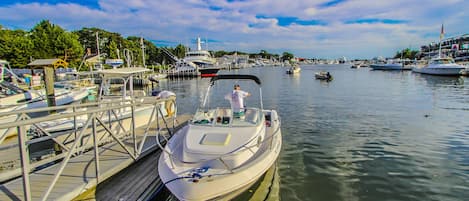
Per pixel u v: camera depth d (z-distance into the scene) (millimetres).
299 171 7449
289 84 34906
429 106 16656
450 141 9508
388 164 7742
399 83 32906
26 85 20406
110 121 8508
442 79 36938
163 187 5621
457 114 14039
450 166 7496
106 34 69500
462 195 6039
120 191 5305
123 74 10242
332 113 15094
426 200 5898
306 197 6121
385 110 15594
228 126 6219
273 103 19484
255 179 5238
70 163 5984
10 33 41656
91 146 8531
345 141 9898
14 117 9430
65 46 38031
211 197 4648
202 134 5941
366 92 24641
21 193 4633
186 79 51656
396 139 9930
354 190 6391
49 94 8984
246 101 20719
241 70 93375
